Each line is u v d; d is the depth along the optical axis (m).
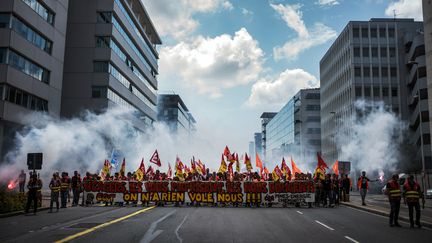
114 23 57.75
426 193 38.06
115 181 23.89
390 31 74.69
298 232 12.59
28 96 42.28
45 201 25.59
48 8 46.00
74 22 56.81
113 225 13.95
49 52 46.78
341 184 26.91
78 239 10.88
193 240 10.88
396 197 14.41
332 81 87.38
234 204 23.89
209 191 23.72
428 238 11.59
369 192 58.91
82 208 21.39
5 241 10.54
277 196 23.53
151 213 18.56
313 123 115.94
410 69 71.75
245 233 12.27
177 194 23.72
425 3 42.12
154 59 87.19
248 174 25.38
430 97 41.00
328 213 19.31
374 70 73.62
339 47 82.44
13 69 38.94
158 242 10.50
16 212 17.58
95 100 55.16
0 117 37.22
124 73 63.47
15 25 39.59
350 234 12.25
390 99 72.44
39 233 11.97
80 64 56.00
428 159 59.31
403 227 14.10
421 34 67.44
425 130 60.19
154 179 24.55
